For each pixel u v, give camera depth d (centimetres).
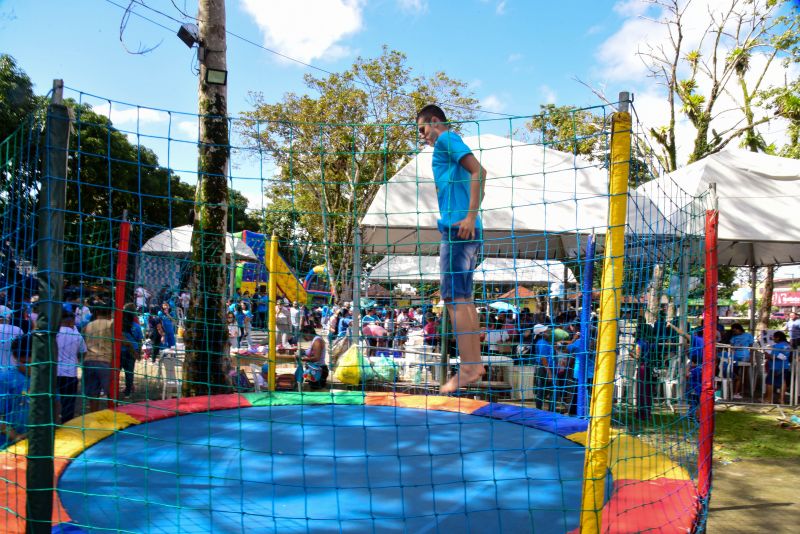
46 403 197
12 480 275
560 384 692
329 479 294
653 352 419
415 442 380
